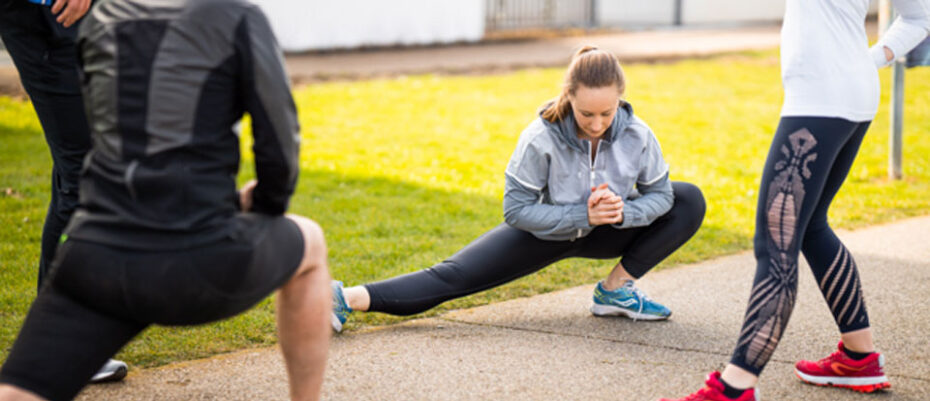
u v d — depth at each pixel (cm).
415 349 324
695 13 1955
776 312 247
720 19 1981
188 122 189
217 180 194
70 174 284
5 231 483
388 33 1504
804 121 253
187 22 190
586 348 325
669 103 973
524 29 1812
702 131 824
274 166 197
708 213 545
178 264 188
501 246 334
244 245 196
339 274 425
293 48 1408
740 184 624
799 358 312
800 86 255
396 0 1500
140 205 188
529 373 301
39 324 192
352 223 526
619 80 285
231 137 198
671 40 1622
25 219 504
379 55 1384
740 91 1061
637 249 341
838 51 254
